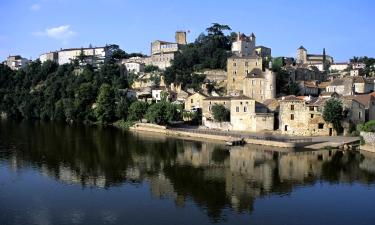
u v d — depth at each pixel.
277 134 143.12
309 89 194.25
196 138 144.12
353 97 144.25
